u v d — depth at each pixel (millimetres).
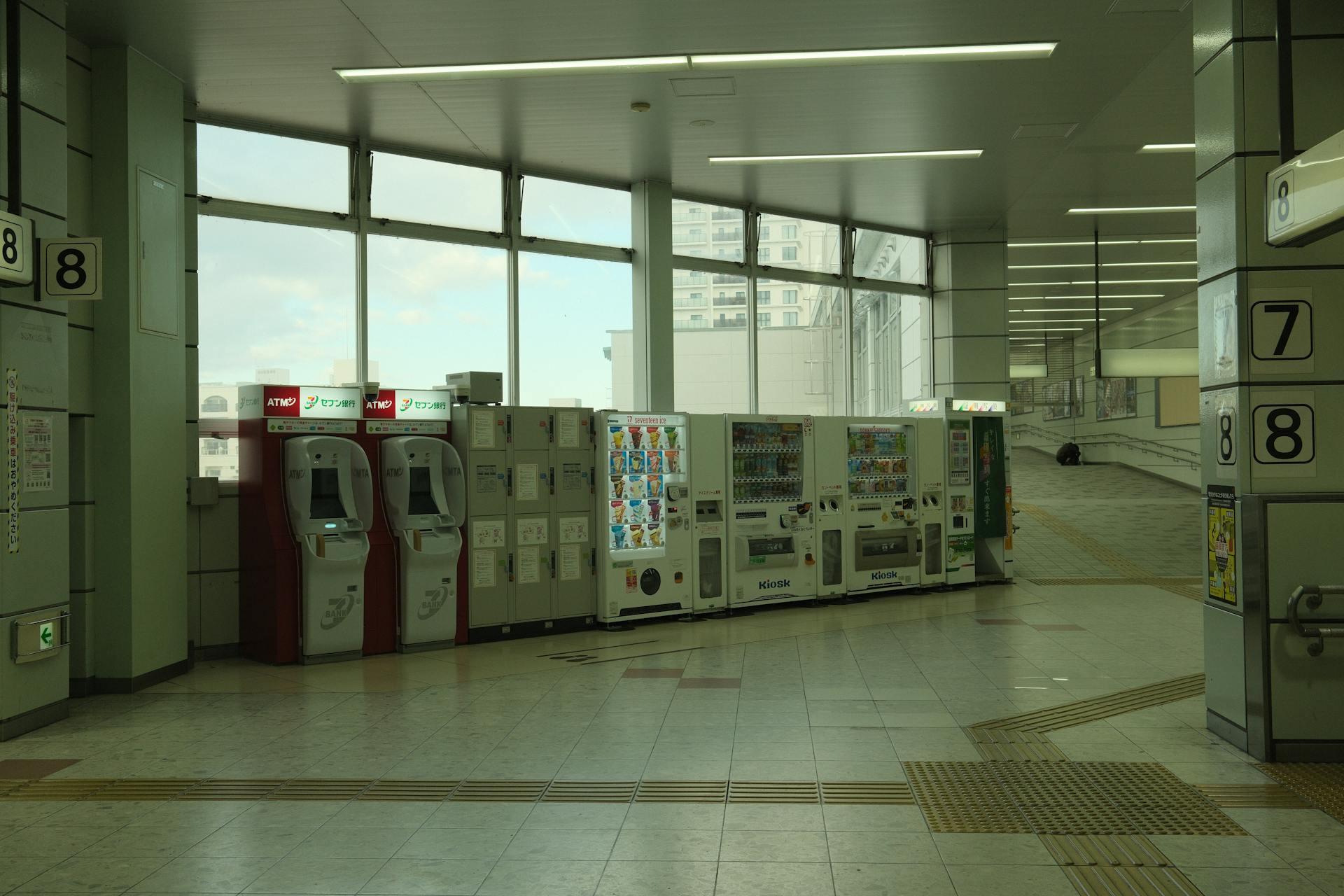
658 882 3320
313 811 4105
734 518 9648
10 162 5418
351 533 7719
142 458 6777
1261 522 4676
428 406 8359
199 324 8031
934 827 3828
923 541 11016
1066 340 29688
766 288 11922
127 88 6734
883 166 10273
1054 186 11172
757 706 5852
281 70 7359
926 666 7000
